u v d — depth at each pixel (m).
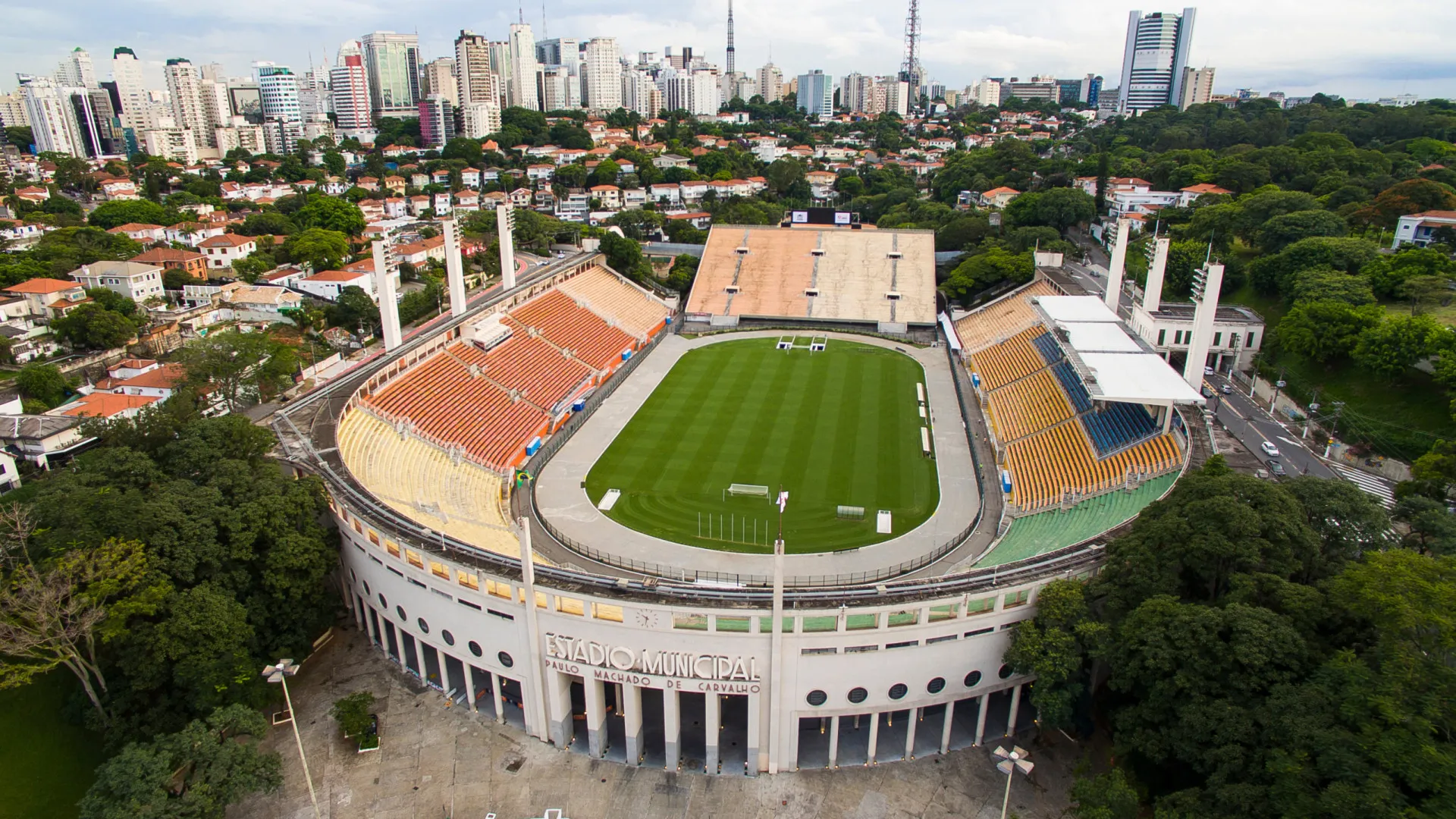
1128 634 44.88
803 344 141.88
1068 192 191.00
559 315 129.25
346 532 62.28
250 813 48.09
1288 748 37.41
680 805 48.81
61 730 52.84
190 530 53.72
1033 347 118.12
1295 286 117.75
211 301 162.25
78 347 136.12
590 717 51.62
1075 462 84.25
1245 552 45.41
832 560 72.19
